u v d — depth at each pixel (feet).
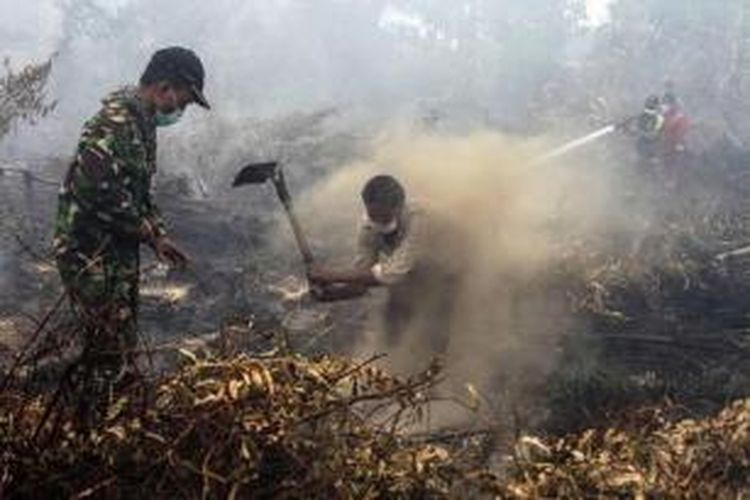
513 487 9.77
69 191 11.91
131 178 11.98
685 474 10.55
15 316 18.17
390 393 10.24
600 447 11.08
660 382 16.48
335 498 9.27
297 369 10.25
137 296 12.32
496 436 12.48
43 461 8.84
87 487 8.79
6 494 8.63
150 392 9.90
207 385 9.86
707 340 20.12
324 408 9.85
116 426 9.21
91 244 11.83
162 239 12.20
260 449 9.30
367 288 15.47
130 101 12.09
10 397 9.70
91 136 11.82
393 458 9.87
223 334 11.20
